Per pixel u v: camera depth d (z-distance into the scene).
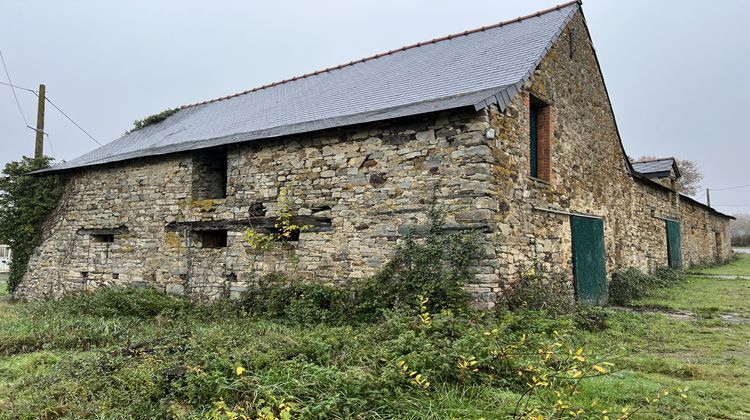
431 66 9.75
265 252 9.12
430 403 3.78
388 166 7.87
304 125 8.87
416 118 7.61
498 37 10.05
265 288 8.74
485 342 4.70
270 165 9.21
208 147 9.71
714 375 4.81
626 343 6.18
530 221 8.12
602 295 10.41
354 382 3.83
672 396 4.07
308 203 8.69
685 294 11.05
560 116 9.44
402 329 5.39
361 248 8.02
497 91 7.04
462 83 8.14
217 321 7.88
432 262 7.23
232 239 9.56
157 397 4.09
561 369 4.39
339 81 11.41
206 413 3.58
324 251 8.42
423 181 7.50
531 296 7.32
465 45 10.34
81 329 6.85
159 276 10.55
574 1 10.00
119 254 11.34
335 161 8.44
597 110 11.30
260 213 9.24
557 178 9.19
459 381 4.23
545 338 5.79
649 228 14.61
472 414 3.66
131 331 6.95
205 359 4.45
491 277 6.86
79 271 12.10
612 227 11.68
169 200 10.59
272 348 4.79
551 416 3.40
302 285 8.30
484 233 6.94
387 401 3.71
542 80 8.80
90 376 4.57
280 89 13.20
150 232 10.84
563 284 9.00
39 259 13.03
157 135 13.30
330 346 4.93
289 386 3.83
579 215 9.91
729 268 19.62
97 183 12.03
